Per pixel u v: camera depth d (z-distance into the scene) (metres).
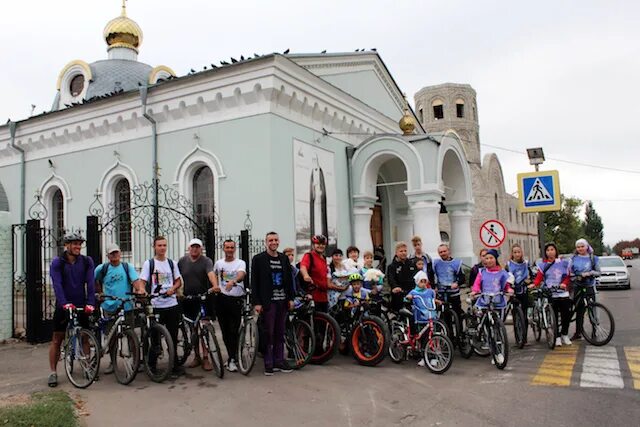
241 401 6.30
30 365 8.21
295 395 6.53
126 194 17.27
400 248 9.22
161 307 7.48
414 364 8.24
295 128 15.40
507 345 7.65
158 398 6.44
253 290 7.61
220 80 14.82
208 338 7.56
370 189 18.25
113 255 7.63
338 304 9.02
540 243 11.91
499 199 40.50
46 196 18.83
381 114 20.44
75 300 7.27
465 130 45.22
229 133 14.88
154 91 16.00
